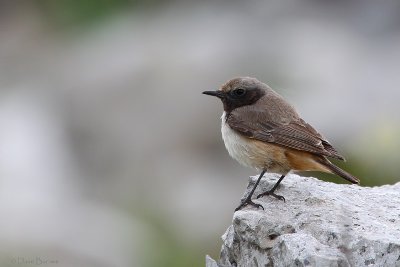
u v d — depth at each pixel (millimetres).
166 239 16719
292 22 24312
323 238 8516
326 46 22578
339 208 9195
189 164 18750
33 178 18672
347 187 10266
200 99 20016
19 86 23500
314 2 25344
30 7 28188
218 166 18641
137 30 24969
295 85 20375
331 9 25312
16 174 18672
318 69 21000
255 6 25359
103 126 20484
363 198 9773
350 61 21812
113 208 17859
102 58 23344
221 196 17656
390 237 8273
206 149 19094
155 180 18688
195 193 17859
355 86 20406
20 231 15766
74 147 20391
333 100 19609
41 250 15273
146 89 20891
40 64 24719
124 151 19719
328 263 7941
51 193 18062
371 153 16953
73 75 22969
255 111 10977
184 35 23453
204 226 16953
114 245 16000
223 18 24781
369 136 17578
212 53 21656
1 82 23922
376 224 8711
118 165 19547
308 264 7977
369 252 8148
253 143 10758
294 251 8148
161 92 20562
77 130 20609
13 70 24656
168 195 18078
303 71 20891
